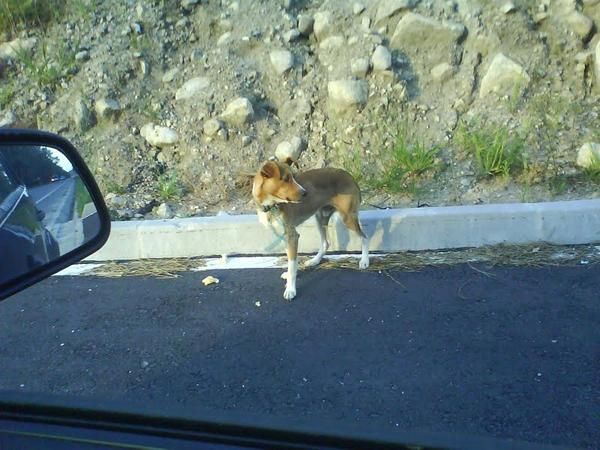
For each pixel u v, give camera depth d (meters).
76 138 6.00
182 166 5.87
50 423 3.07
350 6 6.24
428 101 5.92
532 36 6.02
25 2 6.53
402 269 4.92
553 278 4.71
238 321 4.60
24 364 4.43
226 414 3.07
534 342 4.30
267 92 6.06
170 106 6.08
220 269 5.07
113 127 6.04
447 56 6.02
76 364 4.40
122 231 5.24
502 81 5.87
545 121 5.72
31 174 3.72
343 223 5.14
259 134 5.91
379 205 5.40
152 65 6.25
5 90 6.18
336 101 5.89
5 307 4.84
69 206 3.85
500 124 5.74
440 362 4.23
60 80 6.21
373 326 4.48
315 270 5.00
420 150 5.56
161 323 4.63
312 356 4.33
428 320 4.49
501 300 4.58
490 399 4.04
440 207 5.16
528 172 5.43
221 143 5.88
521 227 5.04
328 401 4.09
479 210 5.06
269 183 4.77
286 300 4.73
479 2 6.12
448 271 4.86
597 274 4.71
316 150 5.84
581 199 5.19
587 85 5.88
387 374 4.20
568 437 3.87
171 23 6.41
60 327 4.65
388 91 5.92
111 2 6.54
